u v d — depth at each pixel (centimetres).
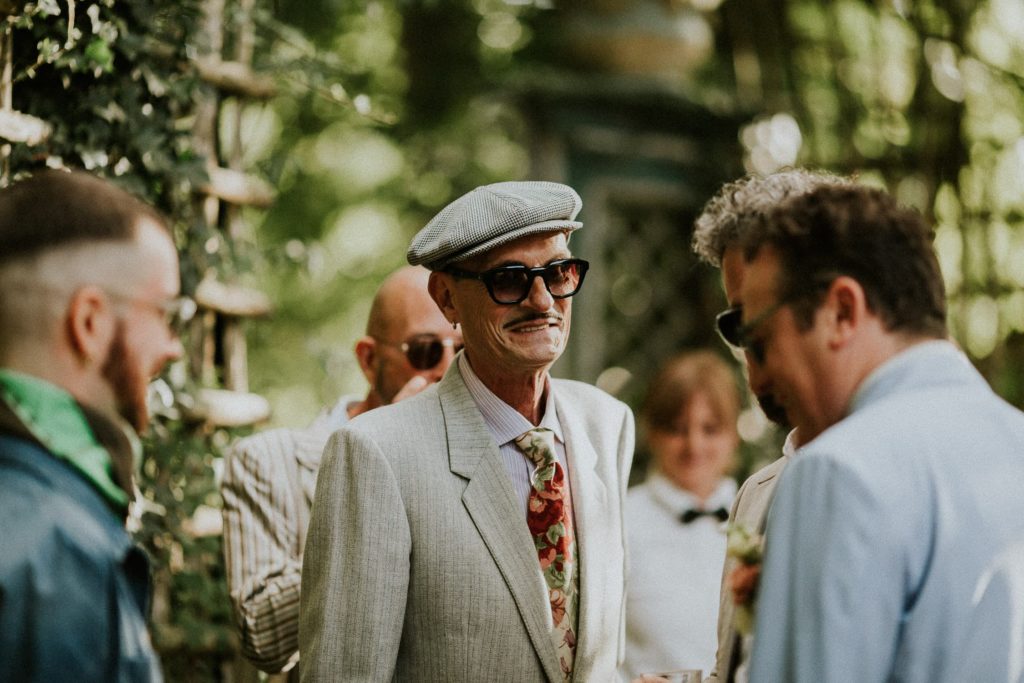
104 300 160
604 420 260
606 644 239
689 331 631
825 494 159
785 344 175
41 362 159
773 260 176
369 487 226
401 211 888
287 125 809
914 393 169
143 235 165
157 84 320
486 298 233
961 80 548
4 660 144
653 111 598
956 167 548
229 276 360
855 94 589
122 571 156
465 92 798
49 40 275
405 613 226
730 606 218
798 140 612
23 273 158
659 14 605
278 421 857
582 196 596
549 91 579
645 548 358
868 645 153
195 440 340
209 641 339
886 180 571
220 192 349
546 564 236
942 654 155
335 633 219
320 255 369
